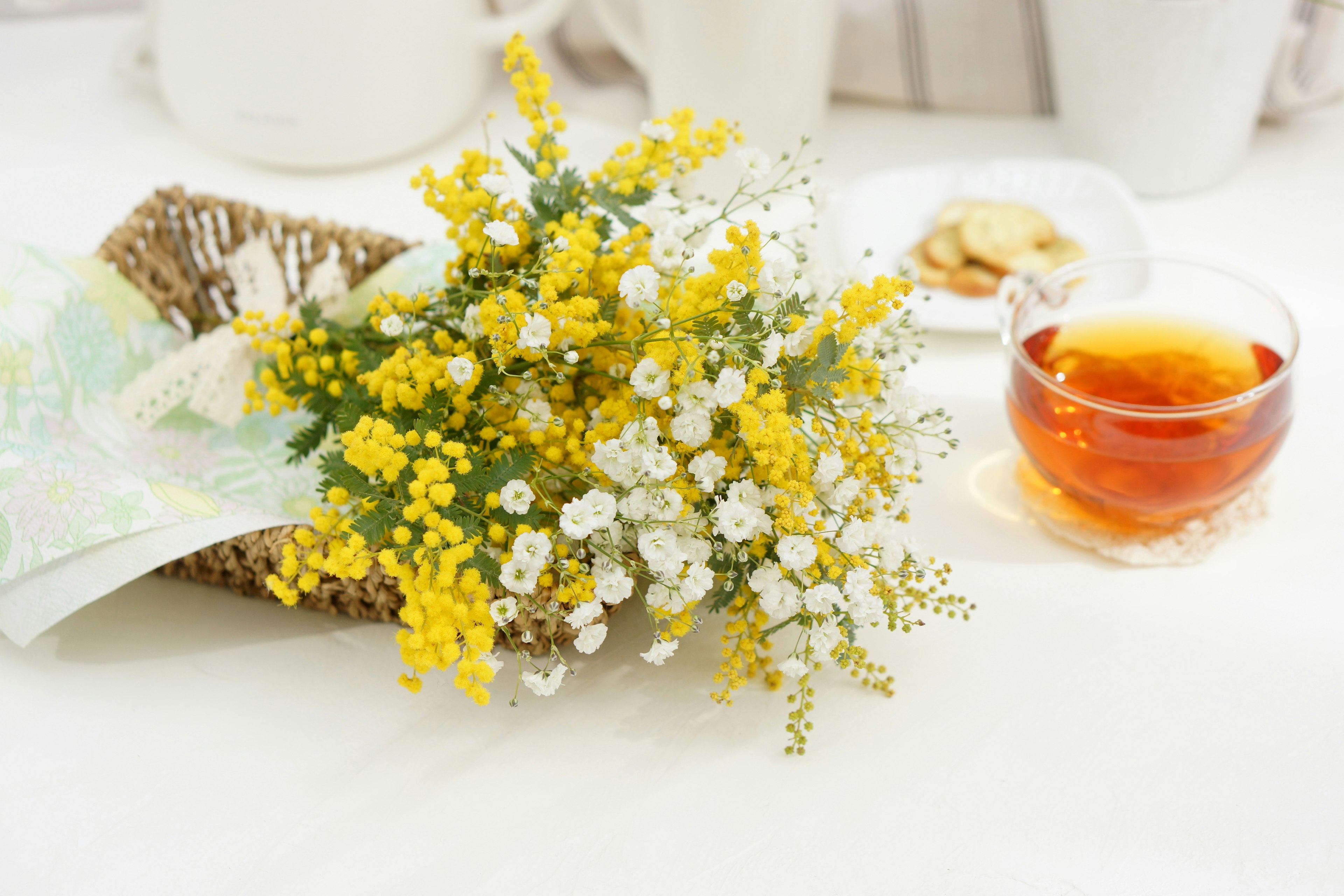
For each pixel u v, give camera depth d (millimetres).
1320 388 751
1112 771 623
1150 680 648
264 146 886
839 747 632
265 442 734
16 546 627
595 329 607
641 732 638
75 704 646
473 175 660
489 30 902
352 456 591
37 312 704
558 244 621
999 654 659
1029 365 667
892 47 930
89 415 717
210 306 774
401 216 876
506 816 615
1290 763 624
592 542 606
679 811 616
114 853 606
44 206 883
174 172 911
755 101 846
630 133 936
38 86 984
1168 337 702
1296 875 596
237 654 665
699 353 589
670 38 836
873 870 600
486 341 638
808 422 646
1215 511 700
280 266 753
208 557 658
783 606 603
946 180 855
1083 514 703
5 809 616
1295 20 889
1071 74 852
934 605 674
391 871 602
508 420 635
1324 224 844
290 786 624
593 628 597
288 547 600
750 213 875
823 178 898
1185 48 807
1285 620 665
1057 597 677
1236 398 641
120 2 1037
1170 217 855
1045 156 912
